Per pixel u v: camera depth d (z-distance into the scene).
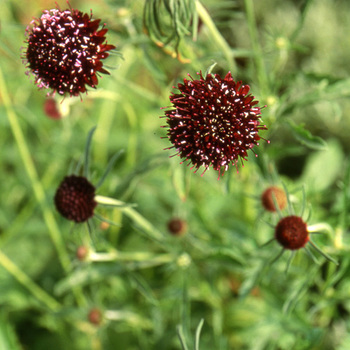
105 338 0.79
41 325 0.82
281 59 0.71
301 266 0.73
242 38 1.15
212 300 0.76
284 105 0.69
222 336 0.75
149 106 0.78
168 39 0.66
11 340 0.77
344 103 1.05
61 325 0.81
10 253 0.85
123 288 0.79
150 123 0.90
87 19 0.62
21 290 0.80
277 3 1.17
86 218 0.65
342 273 0.68
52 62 0.62
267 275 0.72
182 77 0.70
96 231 0.71
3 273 0.81
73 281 0.73
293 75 0.70
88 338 0.80
